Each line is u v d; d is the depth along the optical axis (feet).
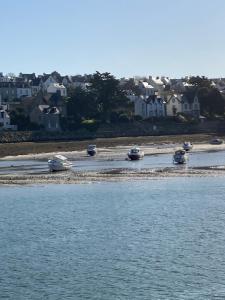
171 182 227.20
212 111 627.87
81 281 103.35
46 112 515.50
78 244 129.18
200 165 292.81
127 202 182.29
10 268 112.27
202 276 103.40
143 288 98.48
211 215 155.43
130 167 292.81
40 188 223.71
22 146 415.64
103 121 539.29
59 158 286.87
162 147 447.01
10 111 520.01
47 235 139.03
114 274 106.42
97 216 160.76
